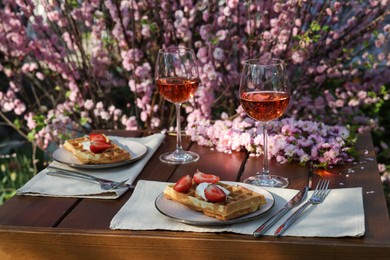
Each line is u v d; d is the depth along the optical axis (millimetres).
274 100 1758
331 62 3764
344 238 1446
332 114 4000
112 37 3785
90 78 3818
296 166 1987
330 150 1951
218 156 2109
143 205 1666
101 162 1955
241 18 3582
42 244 1550
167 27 3625
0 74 4777
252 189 1697
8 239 1559
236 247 1450
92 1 3592
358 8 3645
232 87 3697
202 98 3418
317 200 1652
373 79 3979
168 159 2078
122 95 4391
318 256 1425
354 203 1623
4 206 1717
